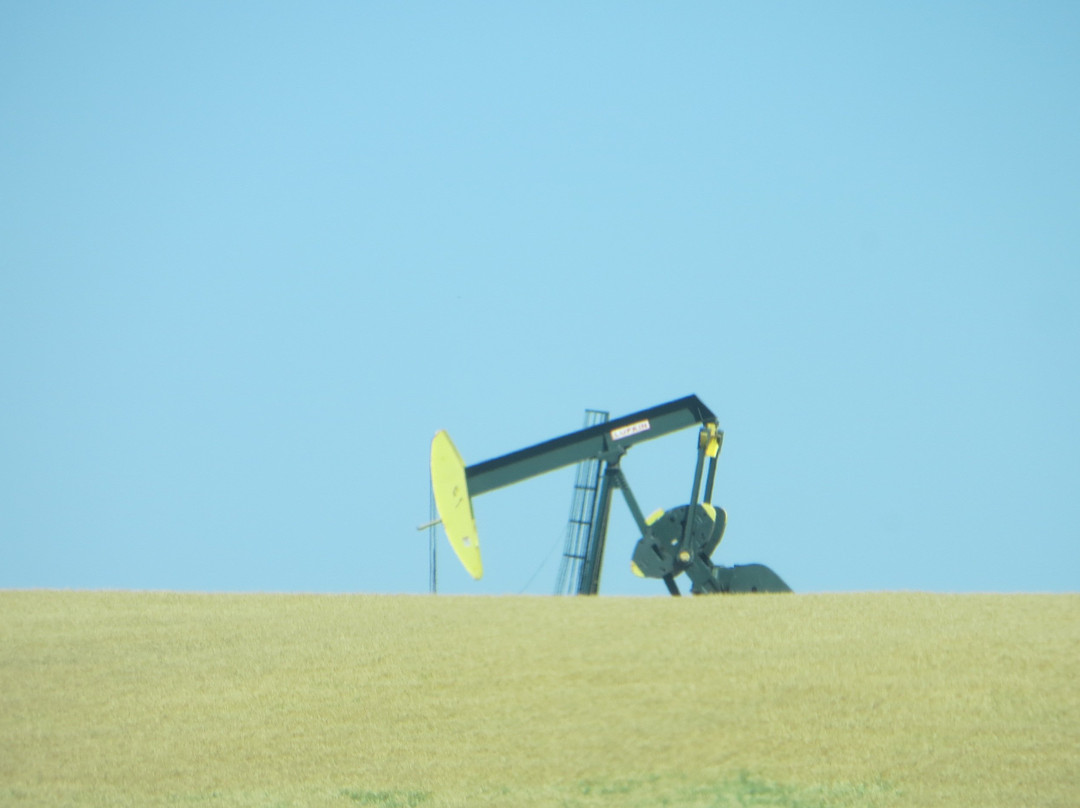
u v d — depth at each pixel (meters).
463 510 106.38
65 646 109.94
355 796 77.75
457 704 91.56
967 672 91.62
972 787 73.69
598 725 85.75
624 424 111.62
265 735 88.94
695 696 89.38
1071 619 105.38
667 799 74.25
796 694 88.88
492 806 74.88
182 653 107.25
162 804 78.12
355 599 126.31
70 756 86.50
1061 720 82.75
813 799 73.12
